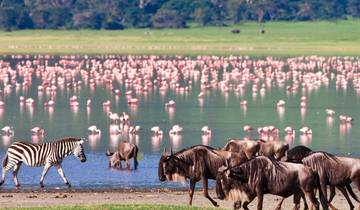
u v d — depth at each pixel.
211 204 72.88
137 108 151.62
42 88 184.62
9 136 115.06
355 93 185.25
